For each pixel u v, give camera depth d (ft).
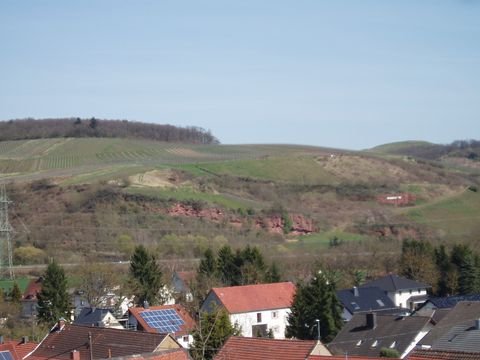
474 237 483.92
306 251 450.71
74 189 513.86
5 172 588.09
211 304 272.31
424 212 558.56
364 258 426.10
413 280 369.09
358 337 245.24
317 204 564.71
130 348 187.83
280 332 306.14
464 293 367.66
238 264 350.02
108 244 428.97
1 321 301.84
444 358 147.54
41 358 196.24
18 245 426.92
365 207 565.12
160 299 321.11
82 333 201.36
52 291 297.12
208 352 214.48
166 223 475.72
